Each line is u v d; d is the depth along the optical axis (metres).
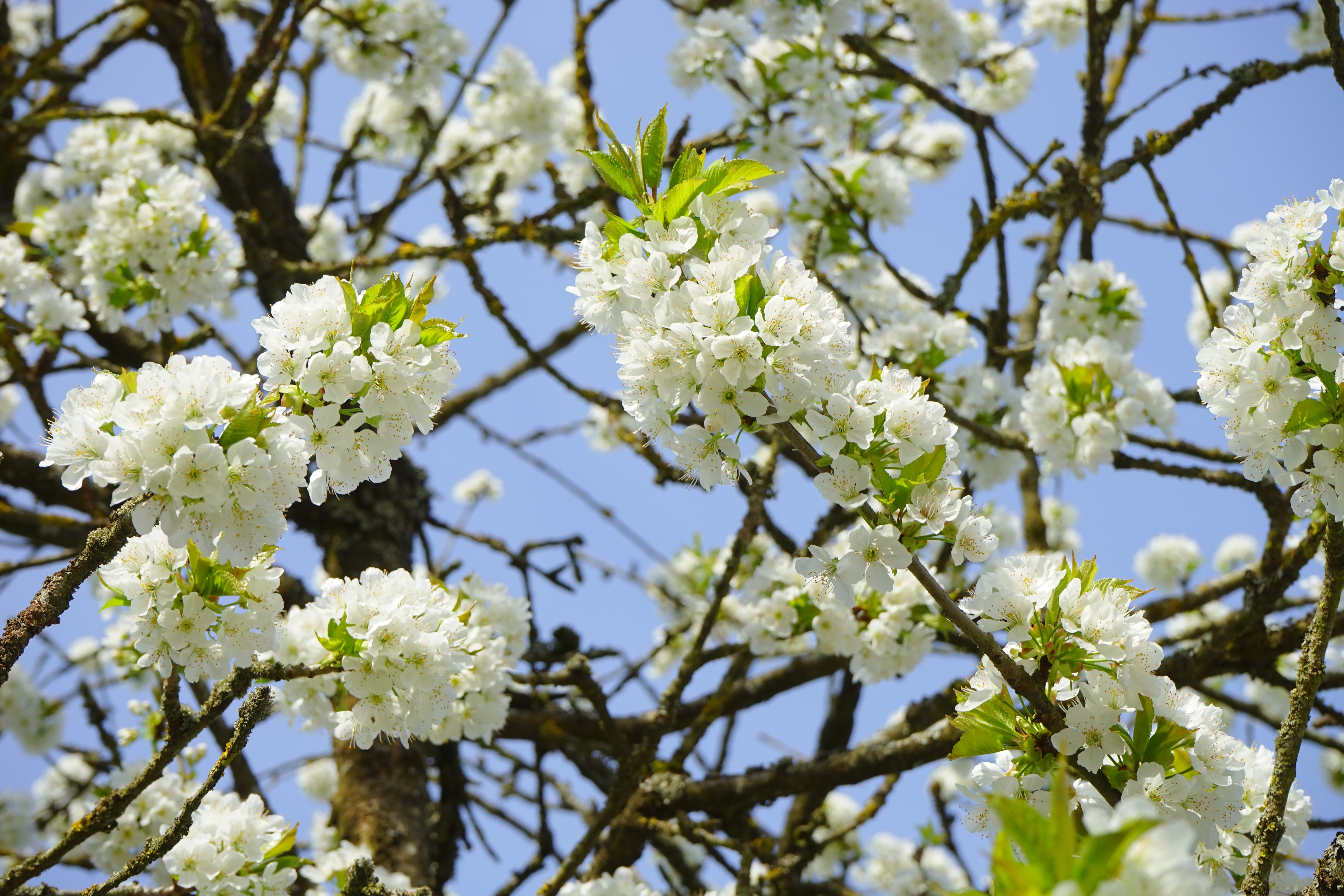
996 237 6.02
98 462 2.43
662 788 4.95
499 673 4.27
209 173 7.11
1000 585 2.74
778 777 5.02
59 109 6.90
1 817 7.14
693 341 2.46
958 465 2.67
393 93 7.36
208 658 2.89
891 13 7.48
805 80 5.89
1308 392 2.69
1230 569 8.45
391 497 6.74
